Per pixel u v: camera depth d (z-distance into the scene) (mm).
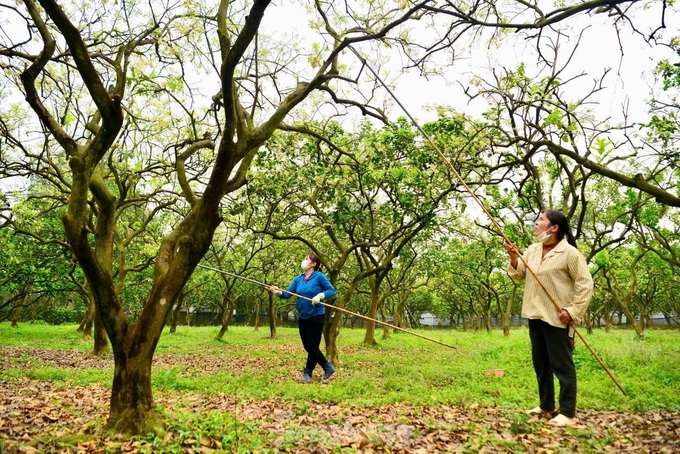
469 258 26797
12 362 10969
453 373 8836
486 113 10617
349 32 7742
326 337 11633
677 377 7723
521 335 24906
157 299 4602
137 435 4320
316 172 12781
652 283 31547
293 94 5949
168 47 9578
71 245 4371
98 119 11453
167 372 8656
